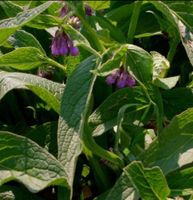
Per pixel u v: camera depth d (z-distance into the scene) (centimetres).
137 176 82
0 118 106
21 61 95
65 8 95
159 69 98
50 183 79
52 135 96
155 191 83
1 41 89
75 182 96
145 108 95
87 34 100
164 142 87
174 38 104
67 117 84
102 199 89
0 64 95
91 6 103
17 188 90
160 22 107
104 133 96
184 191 86
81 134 82
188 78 106
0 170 81
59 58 104
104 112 92
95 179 95
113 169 92
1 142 83
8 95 103
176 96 99
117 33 107
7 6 107
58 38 90
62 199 87
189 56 93
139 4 103
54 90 92
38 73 103
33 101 105
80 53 97
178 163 84
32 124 105
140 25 112
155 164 86
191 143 86
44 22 91
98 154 88
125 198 83
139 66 91
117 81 91
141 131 94
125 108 89
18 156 82
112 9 118
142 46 115
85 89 85
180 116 86
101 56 87
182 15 100
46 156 82
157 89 93
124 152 92
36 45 102
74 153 82
